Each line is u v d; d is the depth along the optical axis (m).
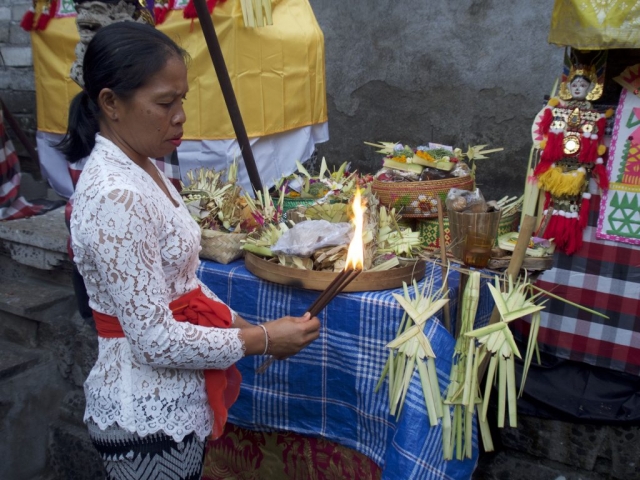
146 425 1.20
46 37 3.19
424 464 1.47
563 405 1.99
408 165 2.15
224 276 1.84
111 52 1.09
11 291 3.04
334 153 3.82
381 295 1.60
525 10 3.00
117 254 1.07
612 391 1.98
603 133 1.83
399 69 3.44
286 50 2.87
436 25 3.27
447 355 1.52
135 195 1.09
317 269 1.66
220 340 1.18
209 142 2.77
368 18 3.47
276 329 1.27
